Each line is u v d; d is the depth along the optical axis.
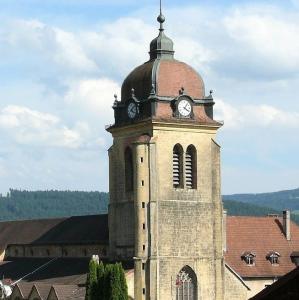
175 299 117.50
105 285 107.56
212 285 120.44
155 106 117.25
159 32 122.06
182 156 118.94
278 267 137.88
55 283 124.62
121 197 122.44
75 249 135.12
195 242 119.38
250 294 129.88
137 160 117.06
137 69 121.69
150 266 115.94
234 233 138.88
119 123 122.31
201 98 120.94
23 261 146.75
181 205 118.69
